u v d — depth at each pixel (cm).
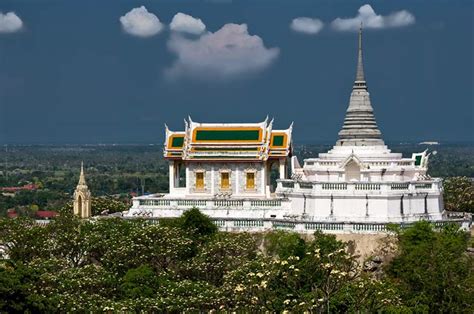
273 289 9069
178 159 16338
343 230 12800
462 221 13400
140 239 12062
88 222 13562
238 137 16062
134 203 15200
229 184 16050
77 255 12362
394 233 12506
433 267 10869
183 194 16275
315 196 13675
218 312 9831
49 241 12412
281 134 16100
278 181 14950
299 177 15038
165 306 10006
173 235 12319
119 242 12100
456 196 18225
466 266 11056
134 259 11819
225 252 11906
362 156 14588
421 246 11494
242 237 12475
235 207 14825
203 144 16088
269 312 9012
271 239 12988
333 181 13650
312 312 8844
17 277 9712
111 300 10350
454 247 11544
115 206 17825
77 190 15962
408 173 14450
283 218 13825
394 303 9812
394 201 13375
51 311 9762
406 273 11019
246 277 9850
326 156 15062
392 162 14462
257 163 15938
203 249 12006
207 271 11688
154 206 15138
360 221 13038
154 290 10881
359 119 15138
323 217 13575
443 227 12900
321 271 9112
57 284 10506
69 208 16538
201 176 16200
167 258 12125
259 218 13550
